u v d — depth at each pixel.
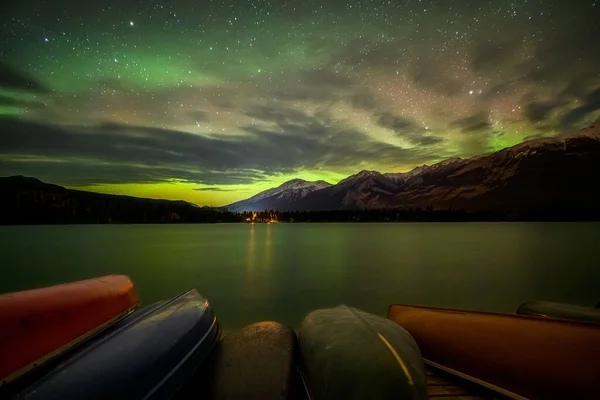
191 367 2.54
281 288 13.27
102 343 2.52
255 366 2.56
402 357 2.33
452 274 16.09
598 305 4.89
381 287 13.30
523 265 18.95
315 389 2.42
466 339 3.34
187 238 48.16
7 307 2.62
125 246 33.53
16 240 41.12
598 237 42.62
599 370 2.46
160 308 3.36
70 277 15.57
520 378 2.76
